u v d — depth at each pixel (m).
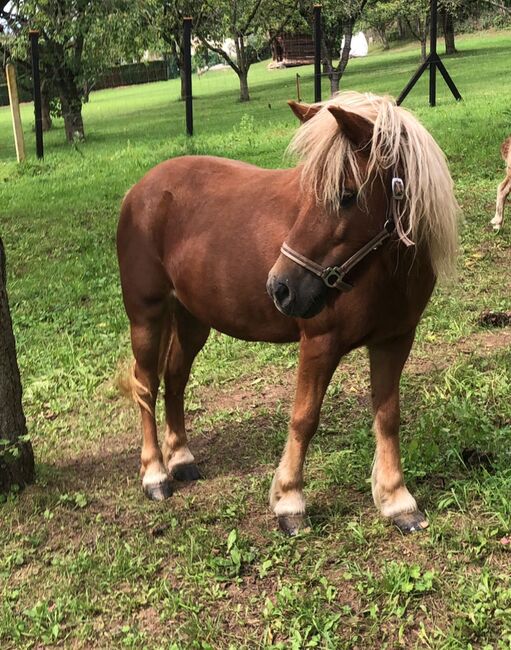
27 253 8.92
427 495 3.64
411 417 4.47
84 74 19.48
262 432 4.61
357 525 3.45
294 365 5.53
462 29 45.62
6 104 46.97
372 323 3.06
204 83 42.78
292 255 2.90
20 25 19.80
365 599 3.01
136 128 21.44
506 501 3.37
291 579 3.20
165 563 3.46
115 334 6.42
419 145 2.80
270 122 17.22
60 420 5.12
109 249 8.83
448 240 2.95
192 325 4.11
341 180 2.78
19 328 6.77
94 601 3.24
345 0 21.06
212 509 3.82
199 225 3.61
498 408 4.36
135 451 4.62
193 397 5.22
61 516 3.90
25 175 13.85
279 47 44.81
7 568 3.53
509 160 7.82
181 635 2.99
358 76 28.22
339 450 4.23
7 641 3.10
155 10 20.12
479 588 2.94
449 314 5.96
